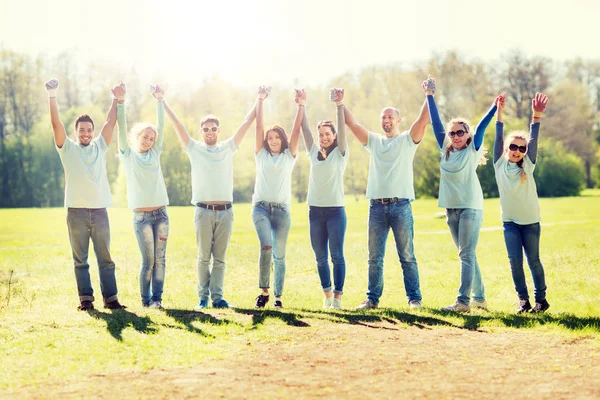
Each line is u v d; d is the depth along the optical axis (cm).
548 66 7062
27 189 7369
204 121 905
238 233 2627
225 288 1211
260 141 914
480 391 511
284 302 1026
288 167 914
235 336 704
